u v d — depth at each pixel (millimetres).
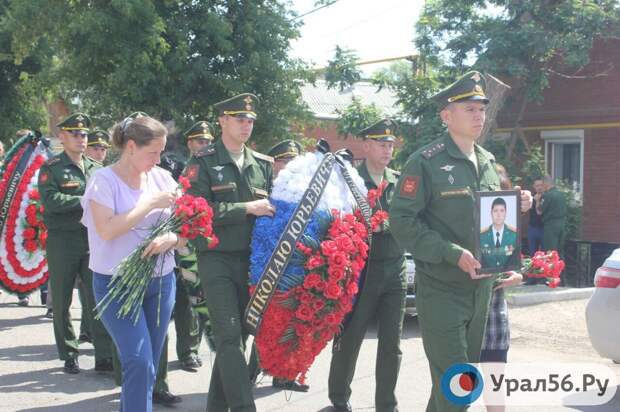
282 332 4645
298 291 4598
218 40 13070
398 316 5352
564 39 13344
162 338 4418
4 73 21859
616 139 15008
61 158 6809
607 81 15133
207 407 5039
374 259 5293
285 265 4609
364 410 5730
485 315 4242
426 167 4164
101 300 4105
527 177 14031
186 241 4418
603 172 15234
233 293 4793
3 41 19750
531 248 13602
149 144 4117
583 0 13523
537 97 14117
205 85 13531
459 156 4203
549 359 7512
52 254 6598
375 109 14086
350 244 4594
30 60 20938
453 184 4145
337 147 22859
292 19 14414
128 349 4055
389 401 5309
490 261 3920
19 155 8602
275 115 14148
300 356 4680
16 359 7191
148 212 4109
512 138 14609
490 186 4289
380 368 5316
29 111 22906
